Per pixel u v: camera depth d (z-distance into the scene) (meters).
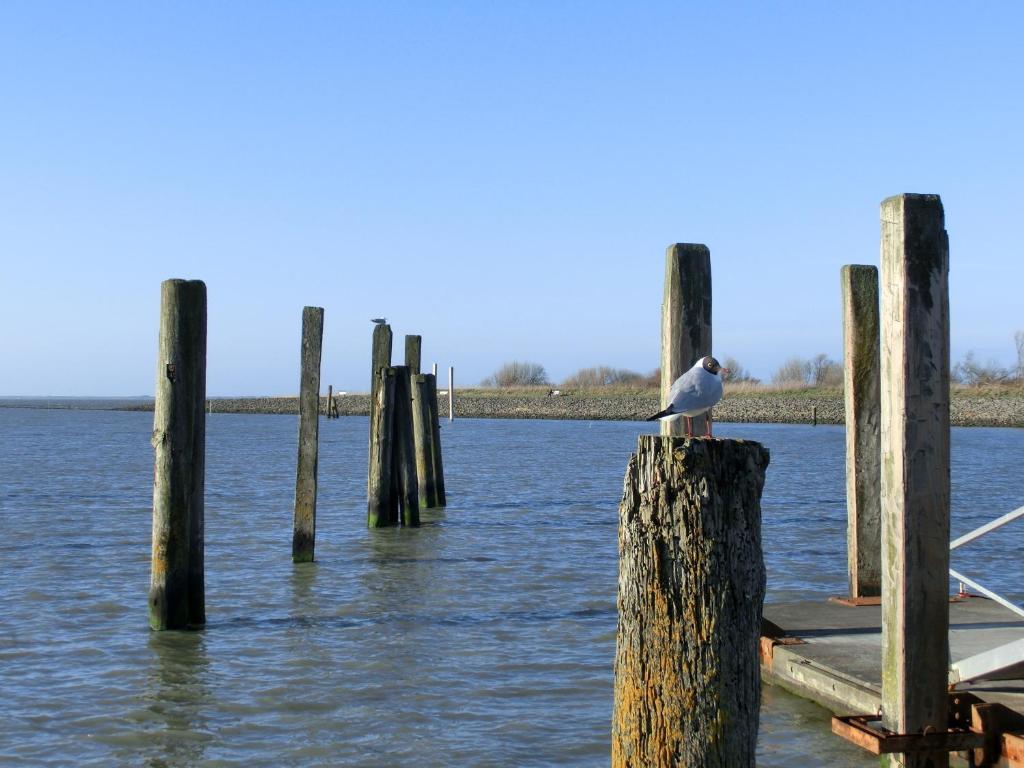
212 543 18.80
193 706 9.40
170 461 11.90
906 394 6.73
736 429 71.00
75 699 9.59
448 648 11.36
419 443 24.83
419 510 23.52
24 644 11.47
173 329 11.71
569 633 12.03
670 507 4.95
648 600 5.01
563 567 16.47
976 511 24.78
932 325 6.73
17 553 17.56
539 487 30.22
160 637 11.77
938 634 6.84
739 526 4.96
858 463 11.23
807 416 80.00
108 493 28.05
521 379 136.50
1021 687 8.04
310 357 16.70
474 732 8.75
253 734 8.73
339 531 20.56
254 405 134.62
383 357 20.89
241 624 12.48
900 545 6.80
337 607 13.48
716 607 4.92
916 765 6.91
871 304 10.83
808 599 14.16
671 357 8.79
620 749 5.12
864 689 8.23
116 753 8.31
